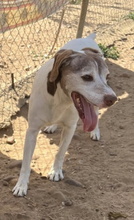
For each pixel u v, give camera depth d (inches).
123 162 108.3
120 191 99.8
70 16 211.6
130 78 150.6
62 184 100.1
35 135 96.6
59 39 174.2
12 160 105.9
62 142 100.2
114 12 237.3
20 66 142.6
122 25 216.1
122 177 103.3
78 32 148.6
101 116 126.3
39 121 95.8
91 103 88.0
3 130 114.2
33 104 95.9
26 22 131.3
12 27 128.6
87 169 105.3
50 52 153.9
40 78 95.9
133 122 124.3
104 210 94.8
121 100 135.0
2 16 126.2
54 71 89.9
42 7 134.5
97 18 219.6
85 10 145.4
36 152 109.1
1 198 95.3
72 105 94.8
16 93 127.2
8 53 153.4
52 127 115.8
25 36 170.9
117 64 163.0
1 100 123.6
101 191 99.5
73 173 103.8
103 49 170.4
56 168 101.7
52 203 95.2
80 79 88.3
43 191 97.6
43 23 187.9
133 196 98.7
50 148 110.9
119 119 125.6
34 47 162.1
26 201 95.0
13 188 96.9
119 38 195.2
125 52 178.7
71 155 109.7
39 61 148.0
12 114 119.3
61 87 91.5
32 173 102.7
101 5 247.3
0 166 103.7
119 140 116.4
